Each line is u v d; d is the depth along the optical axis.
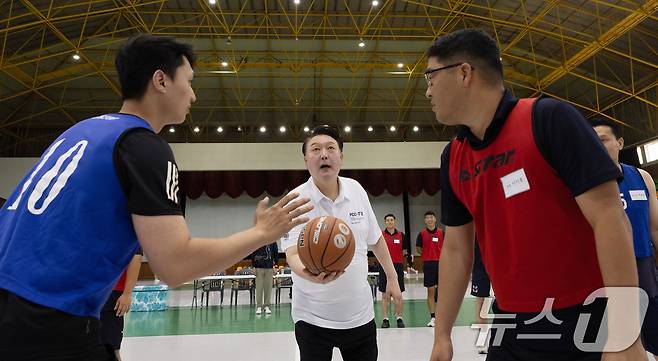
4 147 19.66
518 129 1.24
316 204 2.58
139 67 1.34
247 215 20.64
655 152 15.99
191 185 20.31
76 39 15.76
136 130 1.21
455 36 1.36
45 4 13.43
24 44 14.88
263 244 1.29
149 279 19.14
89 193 1.11
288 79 18.50
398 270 8.23
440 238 7.30
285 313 8.65
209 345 5.63
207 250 1.16
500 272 1.35
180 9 14.97
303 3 14.77
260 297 8.62
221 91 19.03
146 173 1.14
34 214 1.12
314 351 2.39
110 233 1.12
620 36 14.38
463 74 1.33
